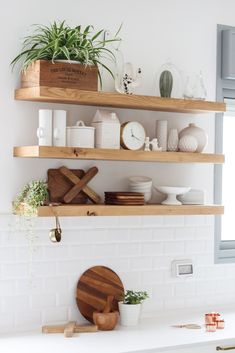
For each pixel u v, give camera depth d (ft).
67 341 11.53
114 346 11.25
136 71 13.47
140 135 12.76
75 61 11.82
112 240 13.19
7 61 12.12
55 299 12.58
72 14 12.76
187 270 14.05
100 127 12.36
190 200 13.58
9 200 12.19
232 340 12.02
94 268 12.94
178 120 14.05
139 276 13.51
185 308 14.08
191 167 14.24
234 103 15.06
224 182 15.57
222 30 14.51
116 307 13.06
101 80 12.63
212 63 14.43
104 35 13.01
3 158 12.14
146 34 13.57
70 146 12.16
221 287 14.60
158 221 13.74
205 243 14.37
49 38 11.99
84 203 12.80
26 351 10.87
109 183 13.24
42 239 12.43
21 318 12.25
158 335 12.06
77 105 12.82
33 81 11.70
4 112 12.13
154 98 12.64
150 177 13.73
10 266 12.13
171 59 13.89
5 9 12.09
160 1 13.73
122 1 13.29
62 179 12.59
